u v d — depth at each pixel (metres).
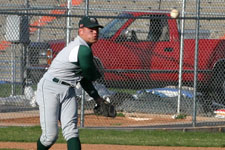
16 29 40.09
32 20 52.06
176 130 33.03
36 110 40.25
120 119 37.81
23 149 25.42
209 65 41.38
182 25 38.75
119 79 40.78
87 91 18.14
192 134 32.03
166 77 40.84
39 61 40.72
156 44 41.19
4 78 46.28
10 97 41.78
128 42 41.09
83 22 17.67
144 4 58.62
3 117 36.59
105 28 41.78
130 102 40.38
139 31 41.78
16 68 44.25
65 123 17.81
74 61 17.39
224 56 41.72
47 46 40.53
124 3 58.78
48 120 17.78
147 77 40.84
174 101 39.69
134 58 40.94
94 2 58.50
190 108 39.53
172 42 41.03
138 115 39.75
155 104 39.88
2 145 26.83
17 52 44.34
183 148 27.45
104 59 40.88
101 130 32.44
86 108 40.25
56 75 17.81
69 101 17.95
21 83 42.19
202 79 40.97
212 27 56.06
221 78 41.53
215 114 40.06
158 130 32.81
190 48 41.06
